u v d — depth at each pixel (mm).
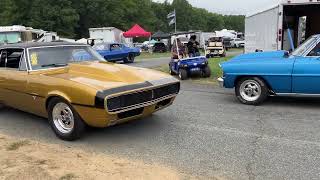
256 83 8273
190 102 8922
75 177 4531
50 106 6297
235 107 8234
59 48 7230
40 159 5160
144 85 5969
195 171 4730
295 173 4613
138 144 5875
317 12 15742
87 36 70062
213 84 12141
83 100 5652
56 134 6316
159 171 4723
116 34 42000
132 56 26719
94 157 5301
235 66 8398
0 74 7340
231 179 4484
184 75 13547
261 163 4941
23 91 6789
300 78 7805
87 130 6648
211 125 6789
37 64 6852
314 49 7836
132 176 4555
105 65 6637
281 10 12383
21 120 7566
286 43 14258
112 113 5570
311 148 5449
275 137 5992
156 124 6934
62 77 6172
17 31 23875
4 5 64938
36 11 61312
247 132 6301
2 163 5012
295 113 7559
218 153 5352
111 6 74000
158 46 45438
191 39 14547
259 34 15750
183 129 6578
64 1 63250
